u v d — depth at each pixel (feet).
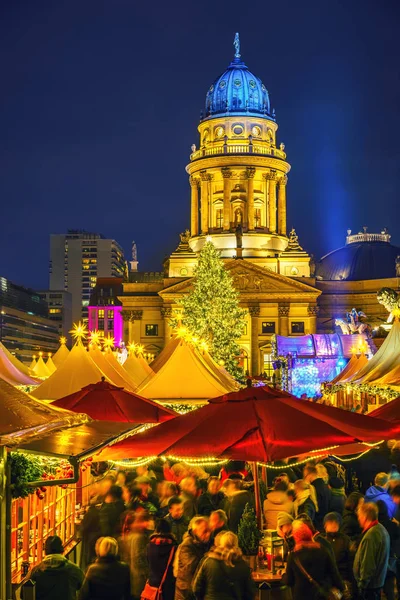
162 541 46.75
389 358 101.65
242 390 51.39
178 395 98.58
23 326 653.71
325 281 453.99
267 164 451.12
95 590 42.27
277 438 45.78
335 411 51.83
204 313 310.24
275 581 48.34
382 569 48.34
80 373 107.34
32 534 55.16
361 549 48.49
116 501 59.21
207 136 463.01
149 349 435.12
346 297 451.12
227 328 310.86
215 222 455.22
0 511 37.93
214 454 44.96
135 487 64.59
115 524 57.98
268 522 58.13
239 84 461.78
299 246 444.14
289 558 42.93
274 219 453.99
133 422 71.46
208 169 453.58
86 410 72.74
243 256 439.22
